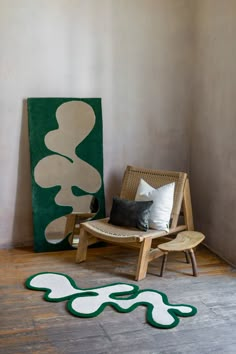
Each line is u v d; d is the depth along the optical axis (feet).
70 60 12.96
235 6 11.56
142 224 11.68
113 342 8.17
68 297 9.90
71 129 13.16
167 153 14.47
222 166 12.62
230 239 12.30
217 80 12.69
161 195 12.08
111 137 13.79
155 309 9.37
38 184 12.98
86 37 13.00
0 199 13.03
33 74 12.71
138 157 14.19
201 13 13.42
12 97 12.65
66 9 12.69
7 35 12.31
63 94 13.07
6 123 12.72
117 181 14.10
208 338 8.34
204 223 13.88
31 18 12.42
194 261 11.24
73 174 13.26
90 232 11.80
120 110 13.71
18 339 8.21
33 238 13.43
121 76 13.53
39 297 9.93
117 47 13.34
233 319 9.05
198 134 14.03
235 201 11.97
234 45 11.72
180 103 14.29
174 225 12.39
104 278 11.07
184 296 10.08
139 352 7.86
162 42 13.74
